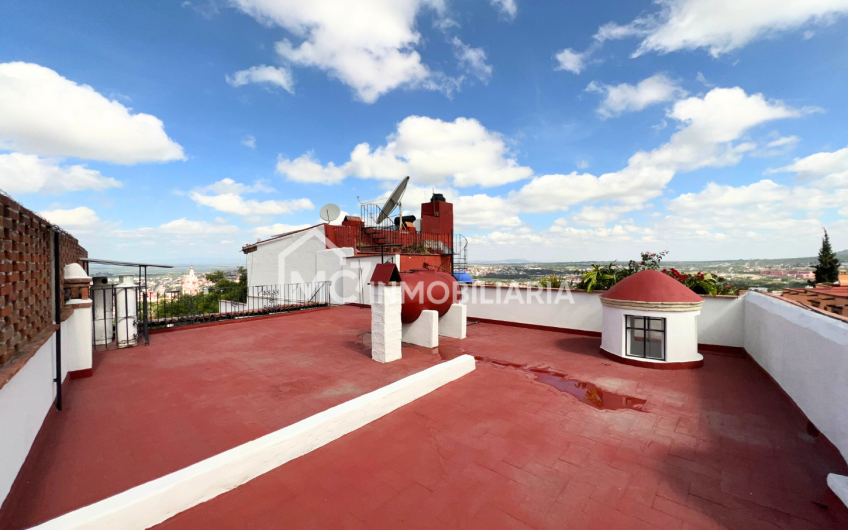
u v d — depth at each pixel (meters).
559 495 2.92
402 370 6.12
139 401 4.69
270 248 18.36
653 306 6.32
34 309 3.55
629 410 4.61
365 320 11.30
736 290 7.80
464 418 4.33
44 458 3.31
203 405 4.58
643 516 2.68
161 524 2.51
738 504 2.80
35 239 3.60
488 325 10.61
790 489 2.97
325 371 6.04
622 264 9.13
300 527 2.52
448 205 21.11
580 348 7.83
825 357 3.66
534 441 3.80
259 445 3.17
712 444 3.74
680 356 6.32
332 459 3.39
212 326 10.17
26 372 3.10
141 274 8.72
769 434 3.94
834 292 7.64
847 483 2.77
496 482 3.08
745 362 6.74
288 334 9.07
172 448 3.53
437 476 3.15
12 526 2.45
